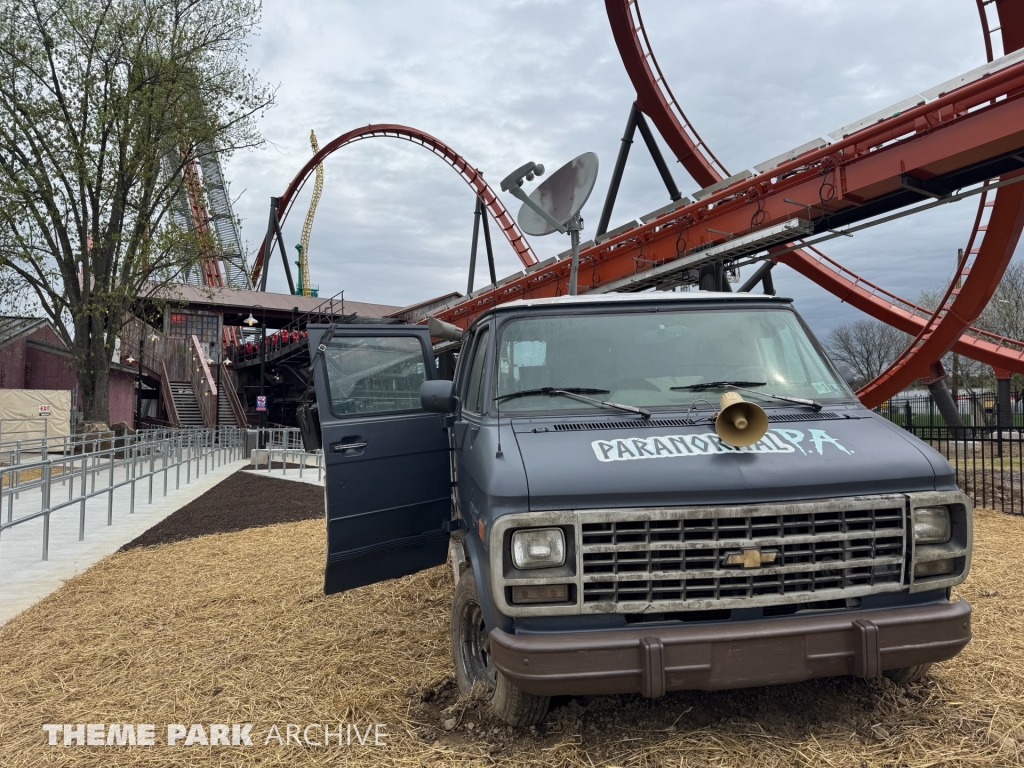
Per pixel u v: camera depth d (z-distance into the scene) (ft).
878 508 10.18
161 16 74.43
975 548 23.93
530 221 23.84
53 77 71.15
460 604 12.62
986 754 10.00
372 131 172.04
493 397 12.38
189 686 14.01
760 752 10.16
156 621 18.54
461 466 14.05
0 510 34.35
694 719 11.17
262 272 190.80
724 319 13.48
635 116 83.71
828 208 46.98
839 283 93.04
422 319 105.29
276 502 41.83
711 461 10.30
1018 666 13.08
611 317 13.41
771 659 9.50
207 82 76.02
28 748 11.51
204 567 24.89
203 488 49.96
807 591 9.93
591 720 11.25
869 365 200.23
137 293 77.05
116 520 36.09
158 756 11.13
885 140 42.39
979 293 60.80
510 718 10.93
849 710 11.30
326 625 17.80
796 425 11.44
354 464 15.01
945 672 12.75
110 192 72.64
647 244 61.11
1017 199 52.24
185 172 79.71
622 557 9.77
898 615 9.87
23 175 69.15
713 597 9.77
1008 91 36.86
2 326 88.89
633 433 11.09
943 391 80.07
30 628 17.99
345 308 181.47
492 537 9.59
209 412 115.44
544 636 9.53
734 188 51.19
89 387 75.00
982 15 47.32
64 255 73.97
